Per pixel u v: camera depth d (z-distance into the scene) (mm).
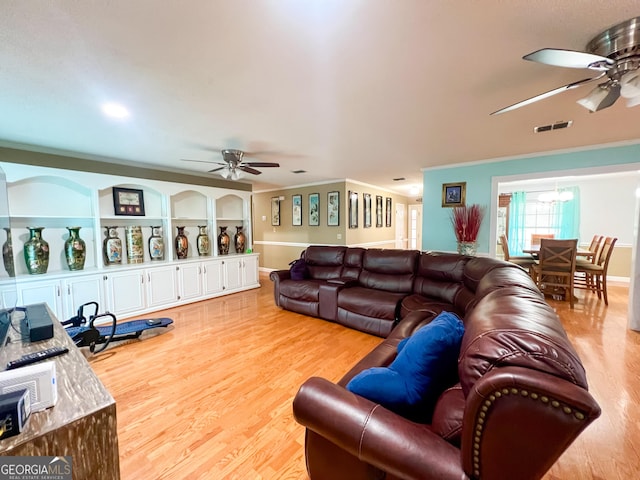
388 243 7793
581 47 1446
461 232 4207
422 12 1203
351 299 3283
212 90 1905
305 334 3156
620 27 1290
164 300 4129
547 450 657
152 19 1222
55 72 1646
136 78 1736
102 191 3842
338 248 4148
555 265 4035
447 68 1670
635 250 3111
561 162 3611
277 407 1887
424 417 1102
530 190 6570
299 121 2502
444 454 805
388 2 1144
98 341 2637
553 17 1239
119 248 3902
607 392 2000
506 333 793
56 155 3326
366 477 1002
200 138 2955
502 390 677
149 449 1529
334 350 2740
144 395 2020
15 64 1555
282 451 1522
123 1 1109
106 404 907
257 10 1180
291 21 1250
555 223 6250
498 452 704
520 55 1542
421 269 3271
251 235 5773
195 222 5008
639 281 3082
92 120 2408
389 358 1624
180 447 1546
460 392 930
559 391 628
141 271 3881
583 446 1514
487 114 2383
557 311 3795
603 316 3584
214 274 4816
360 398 1046
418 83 1848
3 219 1634
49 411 857
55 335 1481
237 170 3576
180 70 1652
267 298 4770
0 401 767
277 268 7117
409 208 9133
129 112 2252
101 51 1456
